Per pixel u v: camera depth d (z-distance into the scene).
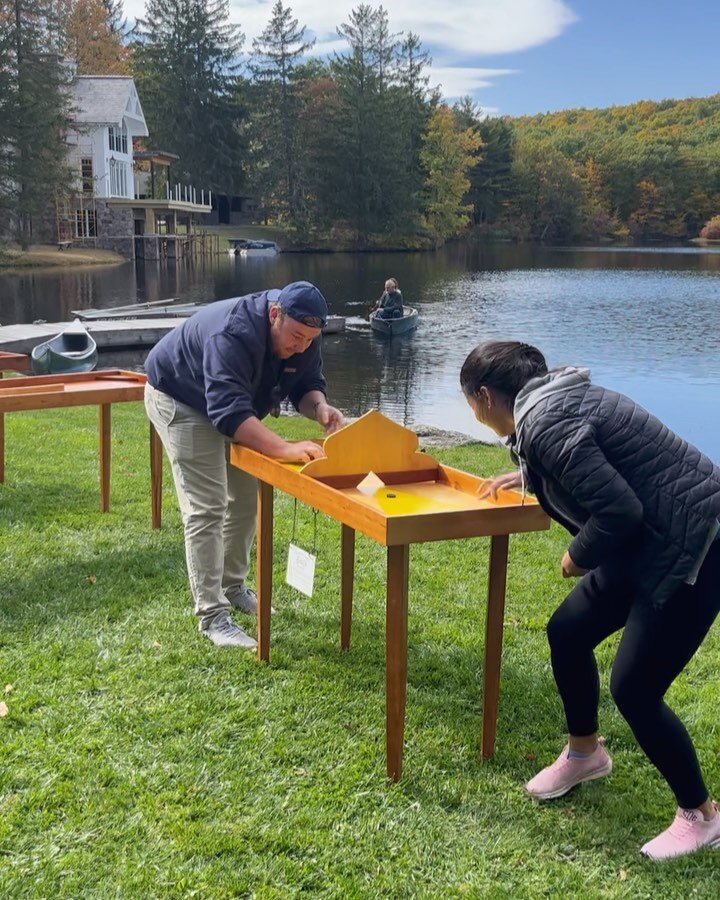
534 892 2.39
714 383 16.31
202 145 68.56
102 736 3.05
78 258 45.25
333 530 5.46
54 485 6.13
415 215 73.75
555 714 3.34
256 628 4.02
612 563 2.45
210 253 59.25
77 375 5.37
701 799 2.54
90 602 4.19
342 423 3.78
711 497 2.29
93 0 66.12
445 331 23.52
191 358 3.64
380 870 2.46
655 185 103.19
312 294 3.48
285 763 2.95
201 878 2.38
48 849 2.48
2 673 3.46
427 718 3.26
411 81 80.31
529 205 97.31
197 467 3.74
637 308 29.67
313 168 69.69
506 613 4.27
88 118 48.44
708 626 2.38
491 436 12.02
